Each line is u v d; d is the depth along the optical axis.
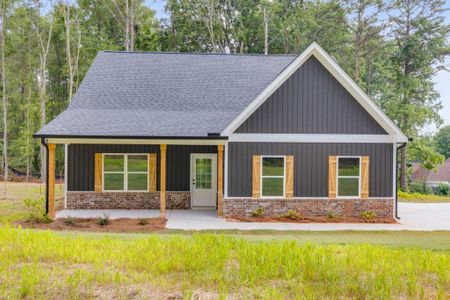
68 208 17.25
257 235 12.31
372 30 33.62
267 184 16.03
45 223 13.38
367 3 32.84
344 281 5.79
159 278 5.86
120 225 13.52
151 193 17.75
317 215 16.09
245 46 40.97
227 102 18.12
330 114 16.23
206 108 17.75
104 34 38.50
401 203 23.11
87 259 6.70
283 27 38.59
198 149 17.98
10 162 40.56
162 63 20.34
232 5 40.66
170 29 41.16
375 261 7.00
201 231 12.89
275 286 5.64
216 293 5.36
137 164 17.72
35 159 41.72
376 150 16.36
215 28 39.78
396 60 33.97
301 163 16.11
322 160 16.19
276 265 6.42
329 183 16.16
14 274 5.86
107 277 5.75
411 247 9.84
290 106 16.11
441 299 5.29
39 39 37.53
